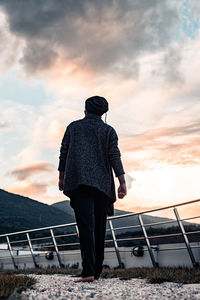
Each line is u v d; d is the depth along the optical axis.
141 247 6.36
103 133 2.85
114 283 2.77
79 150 2.77
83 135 2.83
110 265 6.92
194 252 5.24
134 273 3.91
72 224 7.17
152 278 3.00
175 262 5.60
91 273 2.70
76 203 2.69
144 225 5.70
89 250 2.66
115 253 6.85
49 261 8.08
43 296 1.99
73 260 7.45
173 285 2.67
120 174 2.76
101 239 2.85
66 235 7.28
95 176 2.70
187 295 2.04
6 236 9.00
